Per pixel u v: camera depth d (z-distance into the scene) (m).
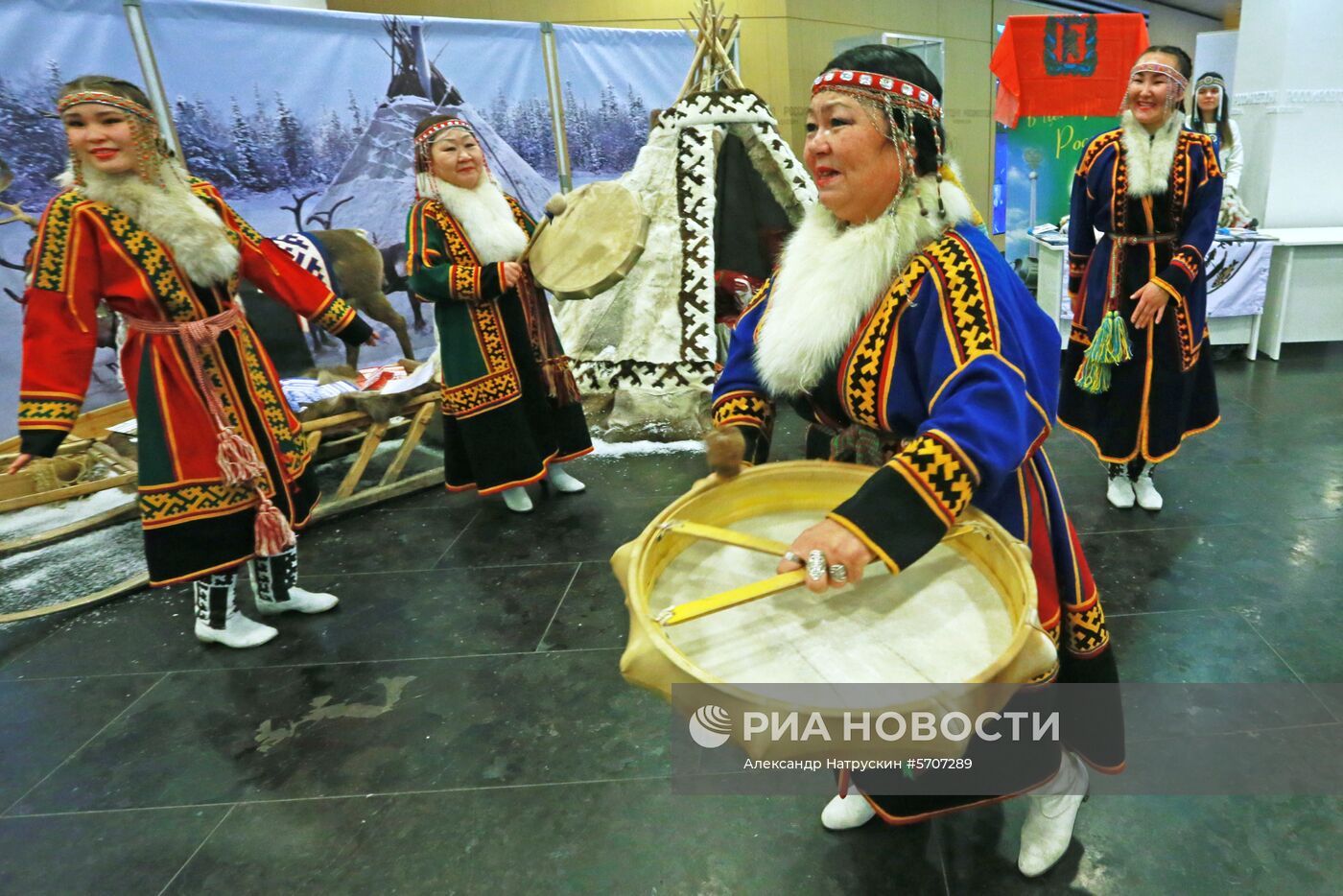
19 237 2.80
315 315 2.27
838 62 0.90
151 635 2.33
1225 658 1.92
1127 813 1.51
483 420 2.79
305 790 1.70
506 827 1.58
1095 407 2.67
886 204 0.93
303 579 2.59
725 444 0.99
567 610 2.31
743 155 3.51
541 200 3.93
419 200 2.70
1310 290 4.19
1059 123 4.79
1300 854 1.41
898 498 0.79
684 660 0.71
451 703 1.95
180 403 1.96
